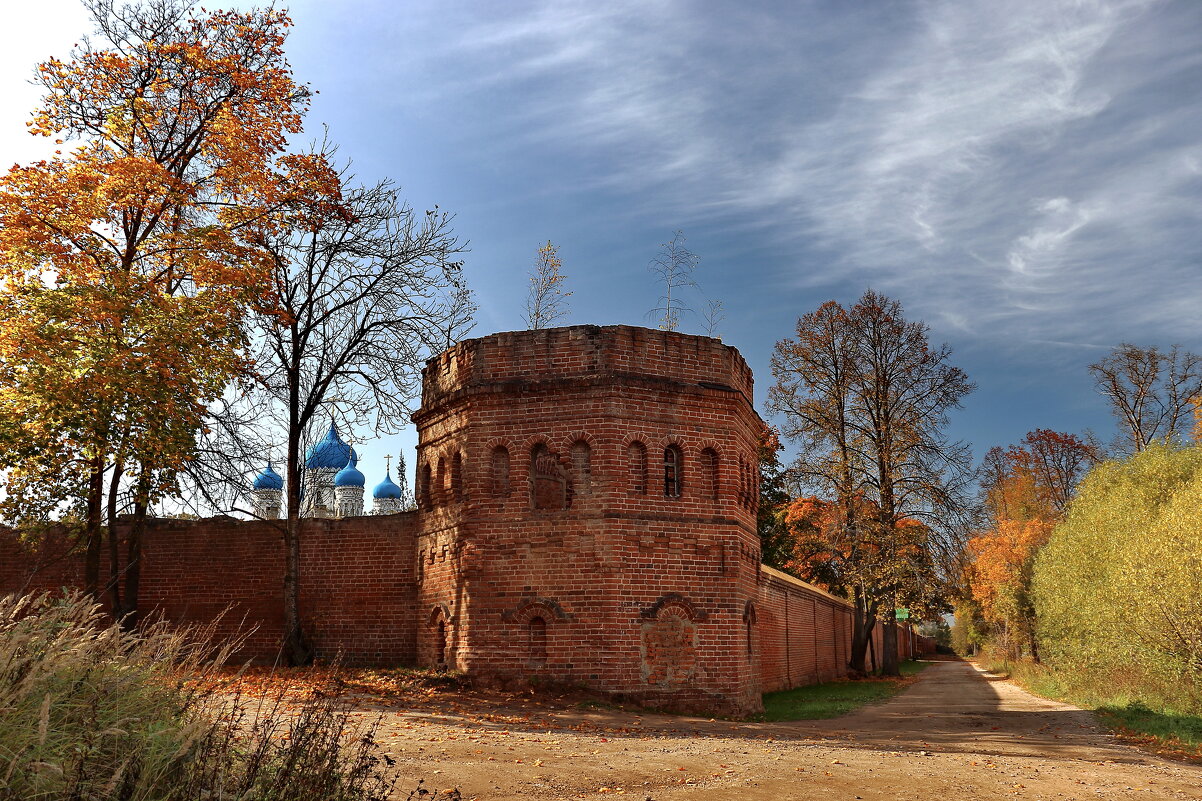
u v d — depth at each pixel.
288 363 25.50
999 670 51.69
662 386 21.28
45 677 6.53
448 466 22.47
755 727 18.48
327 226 25.53
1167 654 22.03
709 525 21.36
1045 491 58.75
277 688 17.44
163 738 7.01
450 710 17.11
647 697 19.83
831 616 43.59
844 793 11.12
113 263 21.31
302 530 25.48
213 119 23.14
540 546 20.67
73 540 24.80
